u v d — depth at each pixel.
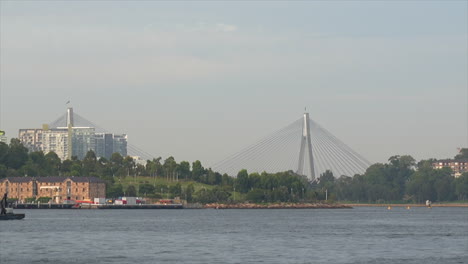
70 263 184.62
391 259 194.62
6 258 194.62
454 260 193.50
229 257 196.50
